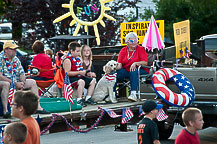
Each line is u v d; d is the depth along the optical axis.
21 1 31.56
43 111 12.12
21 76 12.77
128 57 16.22
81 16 30.78
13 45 12.53
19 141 7.93
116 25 32.12
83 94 17.58
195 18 43.94
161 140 17.48
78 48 14.94
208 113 16.25
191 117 9.78
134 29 21.84
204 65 20.03
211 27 43.59
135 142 17.48
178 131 20.62
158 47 16.56
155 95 17.16
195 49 19.61
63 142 17.56
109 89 15.59
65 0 30.67
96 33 23.98
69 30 32.81
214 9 43.19
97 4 31.08
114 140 18.03
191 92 15.32
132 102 15.68
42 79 15.48
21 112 8.90
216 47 19.91
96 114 12.91
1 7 40.72
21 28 32.91
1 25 29.42
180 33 17.44
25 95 8.91
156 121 16.48
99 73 20.80
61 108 12.66
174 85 16.73
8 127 7.96
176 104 14.80
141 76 16.36
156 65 16.97
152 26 16.61
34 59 15.54
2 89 11.91
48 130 11.59
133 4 33.50
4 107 11.83
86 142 17.61
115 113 13.45
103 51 23.22
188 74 16.88
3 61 12.48
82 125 12.61
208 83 16.44
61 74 14.82
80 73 14.80
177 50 17.34
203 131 21.17
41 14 31.38
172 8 44.31
